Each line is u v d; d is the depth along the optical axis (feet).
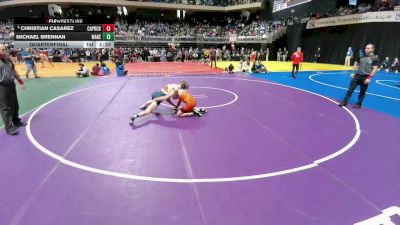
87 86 38.52
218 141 18.34
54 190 12.32
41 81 43.60
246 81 44.55
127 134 19.42
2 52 18.98
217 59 97.45
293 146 17.71
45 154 16.03
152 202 11.54
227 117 23.93
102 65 53.31
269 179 13.52
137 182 13.08
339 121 23.44
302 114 25.38
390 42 69.41
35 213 10.75
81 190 12.35
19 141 18.04
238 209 11.14
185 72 58.70
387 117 25.09
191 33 117.19
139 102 28.73
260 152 16.67
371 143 18.53
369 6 77.25
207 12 143.02
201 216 10.68
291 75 53.47
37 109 26.11
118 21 121.49
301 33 97.50
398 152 17.15
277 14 123.34
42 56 69.72
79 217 10.53
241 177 13.66
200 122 22.36
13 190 12.28
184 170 14.30
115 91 34.63
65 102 28.91
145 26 121.29
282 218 10.63
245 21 137.08
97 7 127.54
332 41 85.56
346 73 58.59
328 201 11.80
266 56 101.96
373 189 12.83
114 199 11.71
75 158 15.56
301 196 12.13
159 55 98.89
